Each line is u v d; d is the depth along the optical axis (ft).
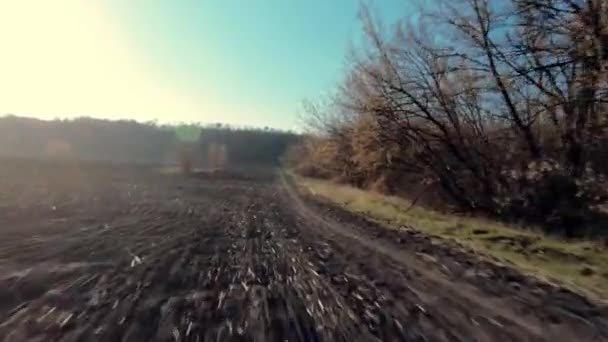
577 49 59.11
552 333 23.59
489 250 47.52
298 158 311.68
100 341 21.08
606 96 59.26
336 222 73.36
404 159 98.58
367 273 37.24
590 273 37.45
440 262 41.60
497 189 78.79
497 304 28.55
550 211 64.85
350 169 153.79
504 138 79.15
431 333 23.27
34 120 485.56
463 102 83.82
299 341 21.81
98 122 514.68
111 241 49.98
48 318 24.17
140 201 103.19
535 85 68.03
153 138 509.35
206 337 21.97
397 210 86.53
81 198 100.99
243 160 463.83
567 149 66.90
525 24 65.00
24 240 48.24
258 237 57.52
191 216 79.36
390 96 90.99
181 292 30.27
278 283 33.47
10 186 117.80
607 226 55.98
